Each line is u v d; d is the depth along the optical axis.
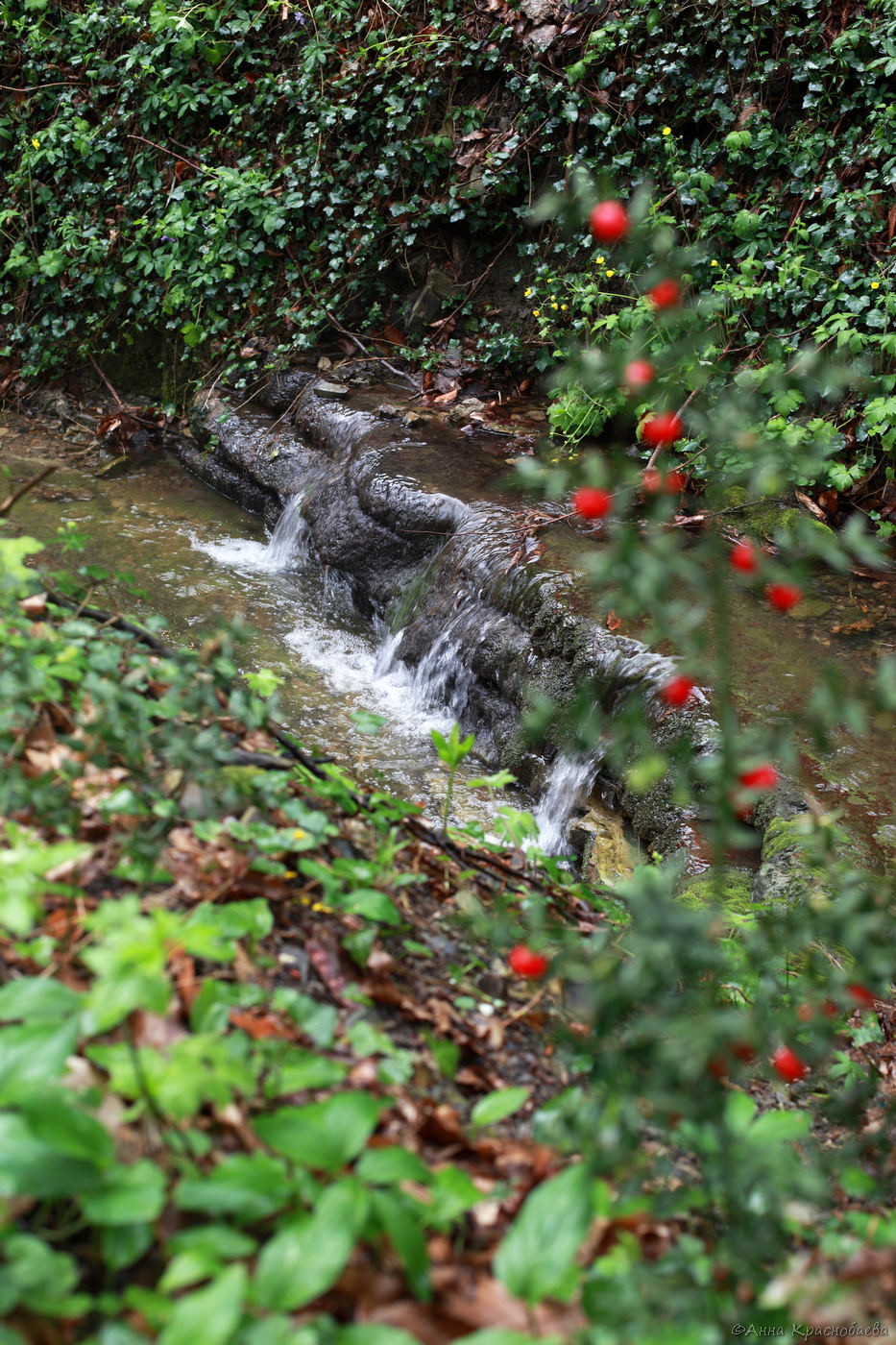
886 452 6.01
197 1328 1.25
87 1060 1.67
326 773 2.69
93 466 7.59
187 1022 1.79
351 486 6.50
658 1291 1.40
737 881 3.94
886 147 6.20
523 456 6.56
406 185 7.53
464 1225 1.68
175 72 7.84
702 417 1.79
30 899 1.79
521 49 7.16
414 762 5.24
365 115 7.51
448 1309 1.48
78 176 8.14
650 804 4.40
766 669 4.73
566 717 1.71
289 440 7.23
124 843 1.99
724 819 1.79
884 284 6.00
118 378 8.20
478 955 2.41
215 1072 1.49
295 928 2.15
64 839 2.06
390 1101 1.85
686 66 6.74
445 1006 2.20
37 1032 1.48
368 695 5.76
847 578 5.53
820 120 6.45
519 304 7.50
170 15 7.64
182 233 7.59
